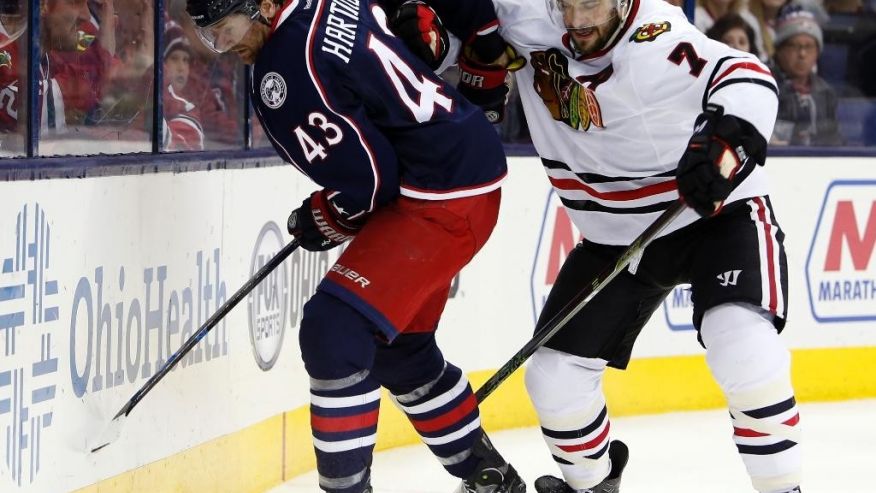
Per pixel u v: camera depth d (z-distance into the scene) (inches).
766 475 252.4
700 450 414.9
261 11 241.3
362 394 249.4
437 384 278.5
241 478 336.5
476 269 439.2
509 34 266.7
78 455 265.0
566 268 284.5
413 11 260.5
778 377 246.5
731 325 248.8
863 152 506.9
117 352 278.8
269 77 243.6
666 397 476.4
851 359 506.6
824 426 454.0
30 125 267.0
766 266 251.4
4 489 241.1
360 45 242.8
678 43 249.1
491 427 441.4
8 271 240.7
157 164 293.4
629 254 251.6
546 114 272.5
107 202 273.4
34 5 264.4
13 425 243.3
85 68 287.4
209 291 320.2
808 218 499.8
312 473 373.7
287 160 256.8
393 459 392.5
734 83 239.0
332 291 248.1
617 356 278.1
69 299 260.5
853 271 506.9
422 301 253.9
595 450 279.7
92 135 291.6
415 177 251.1
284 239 365.4
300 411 372.2
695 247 264.7
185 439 308.3
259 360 346.9
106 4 293.1
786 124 522.6
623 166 263.9
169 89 323.3
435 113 248.5
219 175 324.2
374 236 252.7
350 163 246.2
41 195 250.4
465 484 285.1
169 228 299.7
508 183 448.5
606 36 251.9
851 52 526.9
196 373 313.3
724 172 232.8
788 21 518.3
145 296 290.0
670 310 476.1
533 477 374.6
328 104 241.6
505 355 448.1
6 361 240.8
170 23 322.7
